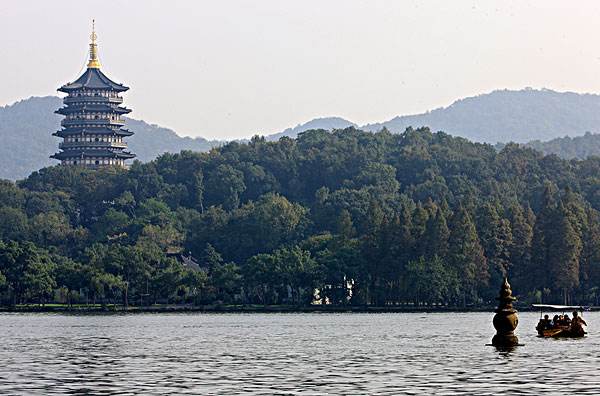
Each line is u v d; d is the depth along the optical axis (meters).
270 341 169.88
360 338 177.00
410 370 110.94
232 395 89.44
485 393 89.50
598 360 121.50
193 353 140.88
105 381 101.12
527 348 142.88
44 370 113.69
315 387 94.94
